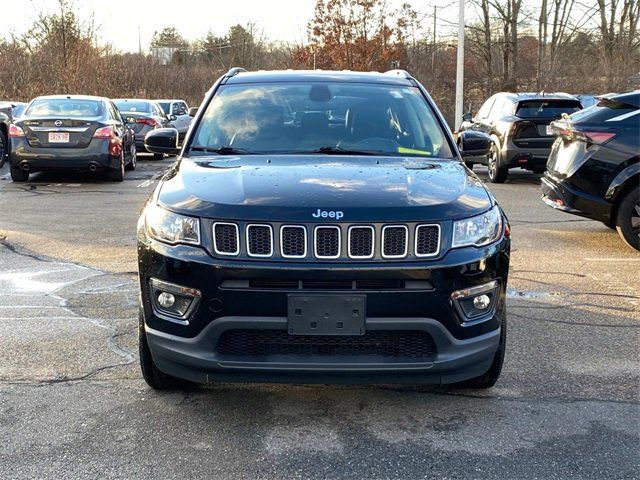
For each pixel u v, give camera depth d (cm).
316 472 301
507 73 3469
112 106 1362
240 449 320
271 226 317
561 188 747
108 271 629
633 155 704
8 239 758
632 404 371
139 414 354
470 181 380
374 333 323
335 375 322
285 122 454
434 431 340
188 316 325
